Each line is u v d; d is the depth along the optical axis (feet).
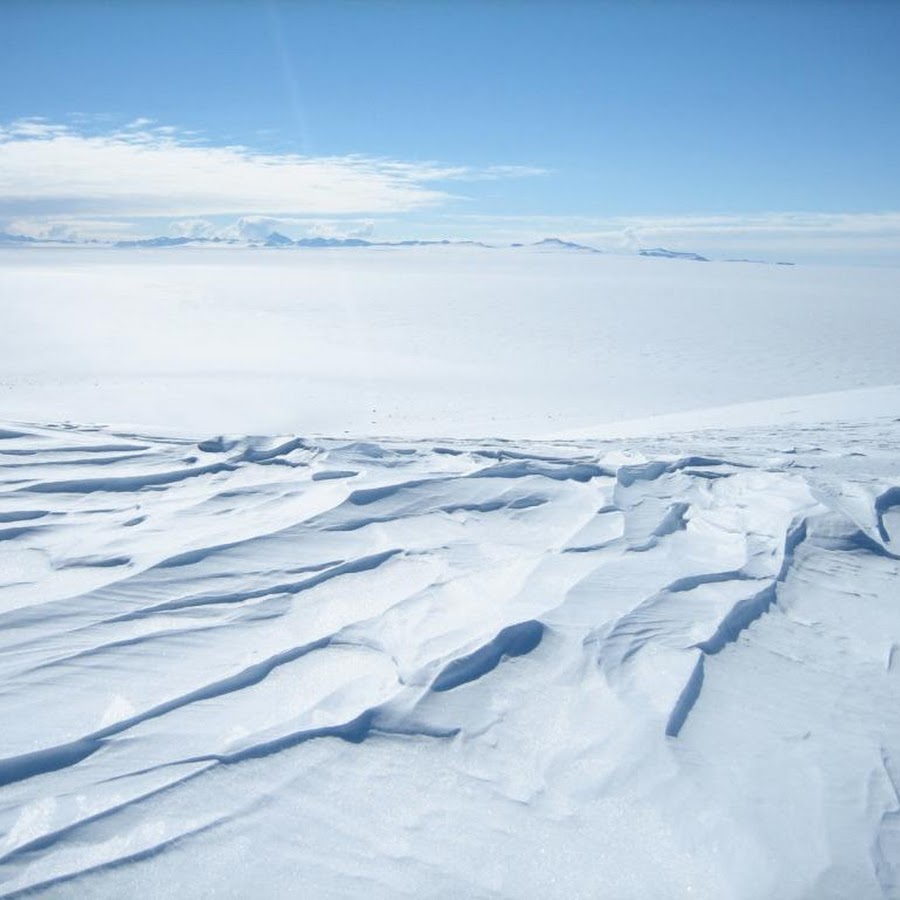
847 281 375.86
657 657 11.16
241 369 116.06
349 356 134.92
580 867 7.28
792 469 23.72
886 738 9.74
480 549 15.06
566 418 83.15
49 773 8.24
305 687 10.07
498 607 12.42
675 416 64.59
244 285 279.08
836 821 8.11
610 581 13.70
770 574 14.79
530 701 9.98
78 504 17.10
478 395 98.43
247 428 75.05
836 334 169.78
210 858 7.18
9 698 9.55
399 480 18.61
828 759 9.20
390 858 7.29
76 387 93.66
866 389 71.72
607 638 11.57
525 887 7.04
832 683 11.10
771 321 193.88
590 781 8.47
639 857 7.43
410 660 10.68
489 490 18.54
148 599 12.43
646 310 216.95
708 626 12.21
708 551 15.93
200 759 8.52
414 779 8.42
